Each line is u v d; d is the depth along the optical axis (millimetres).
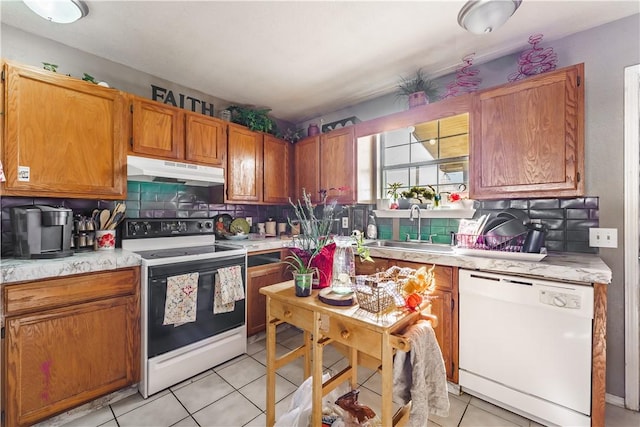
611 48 1758
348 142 2854
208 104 2877
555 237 1912
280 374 2027
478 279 1696
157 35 1927
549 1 1598
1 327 1388
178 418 1597
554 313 1475
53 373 1529
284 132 3648
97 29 1861
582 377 1404
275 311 1366
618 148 1725
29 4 1521
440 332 1863
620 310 1710
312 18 1750
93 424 1554
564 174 1679
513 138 1846
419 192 2551
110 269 1726
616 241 1721
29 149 1679
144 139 2172
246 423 1554
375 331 992
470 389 1754
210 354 2096
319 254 1350
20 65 1646
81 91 1869
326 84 2648
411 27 1835
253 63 2283
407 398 1073
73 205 2068
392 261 2152
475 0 1537
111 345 1727
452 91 2273
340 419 1177
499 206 2143
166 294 1881
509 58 2137
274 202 3203
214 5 1634
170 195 2607
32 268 1453
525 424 1547
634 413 1630
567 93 1670
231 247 2447
